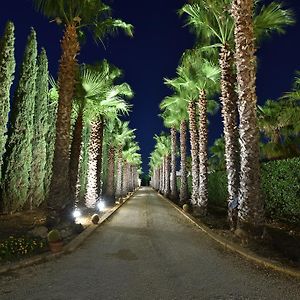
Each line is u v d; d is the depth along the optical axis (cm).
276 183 1441
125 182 4684
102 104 1712
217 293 569
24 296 541
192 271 707
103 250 923
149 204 2908
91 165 2036
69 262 775
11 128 1623
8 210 1561
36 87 1895
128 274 679
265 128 1931
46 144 2041
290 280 646
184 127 2881
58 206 1127
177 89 2300
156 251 919
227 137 1362
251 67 1063
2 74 1439
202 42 1587
